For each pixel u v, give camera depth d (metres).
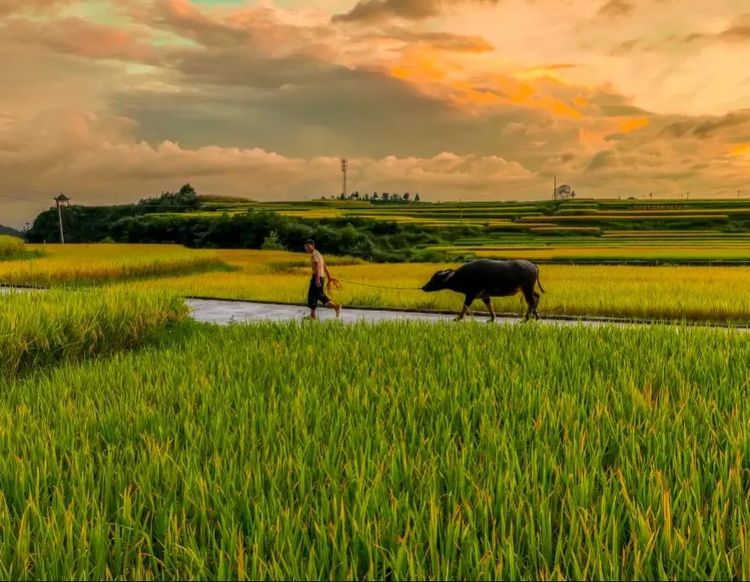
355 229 87.62
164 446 3.93
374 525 2.78
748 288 18.58
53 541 2.60
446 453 3.67
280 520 2.77
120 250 47.34
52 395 5.54
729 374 6.13
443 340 8.47
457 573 2.51
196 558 2.48
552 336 8.70
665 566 2.59
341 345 8.04
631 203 138.75
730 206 130.12
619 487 3.25
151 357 7.77
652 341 8.11
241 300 19.20
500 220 113.12
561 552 2.55
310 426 4.52
